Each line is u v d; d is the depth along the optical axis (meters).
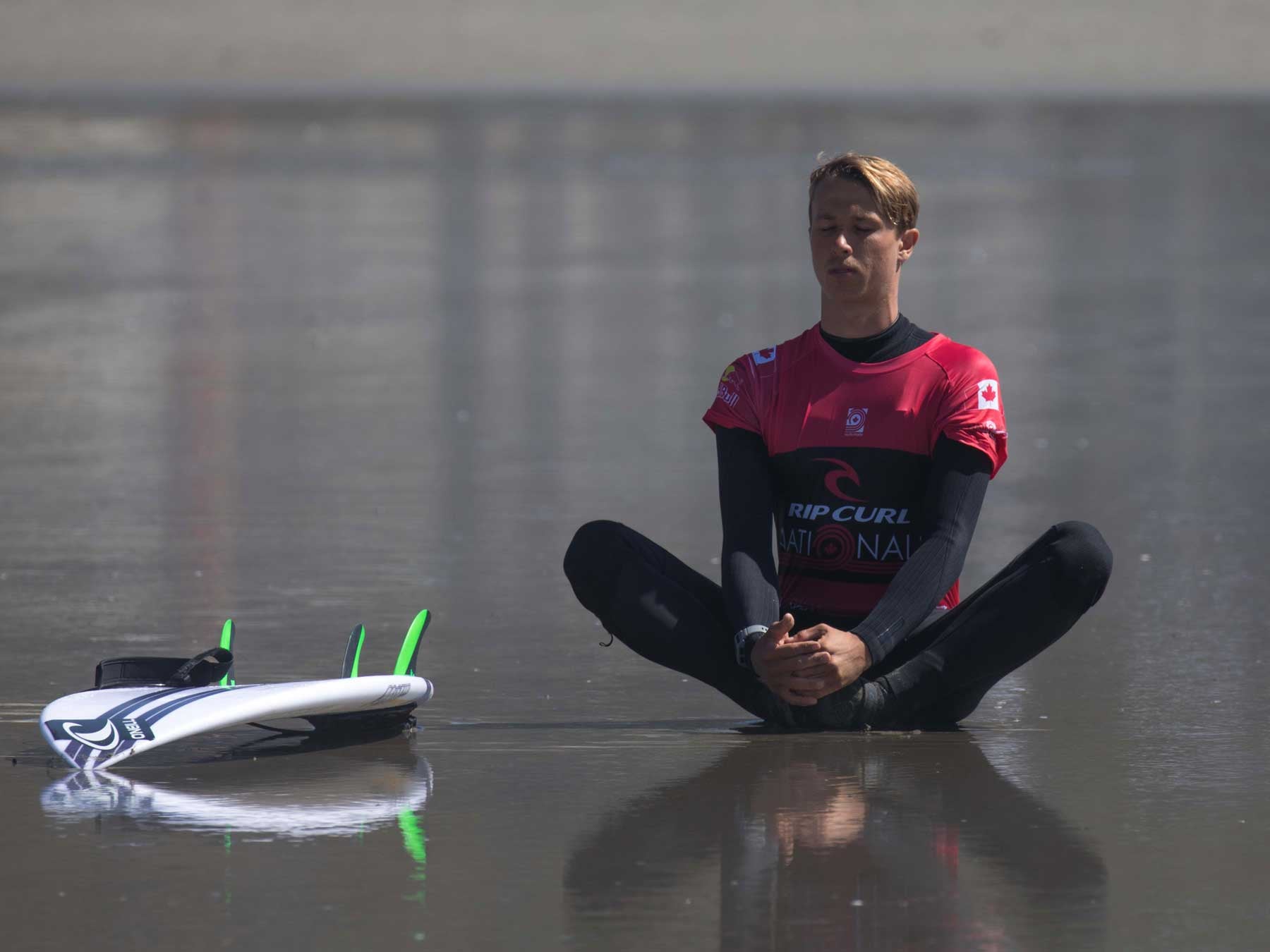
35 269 64.19
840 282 14.59
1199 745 13.89
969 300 54.72
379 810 12.27
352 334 48.53
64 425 34.50
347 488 27.84
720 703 15.48
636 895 10.59
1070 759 13.50
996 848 11.41
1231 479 28.05
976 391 14.45
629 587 14.43
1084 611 14.13
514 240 73.81
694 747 13.94
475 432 33.66
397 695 14.15
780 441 14.88
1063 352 44.47
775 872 10.98
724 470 14.91
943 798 12.51
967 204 88.19
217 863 11.14
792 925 10.12
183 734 13.17
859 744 14.02
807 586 14.97
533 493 27.34
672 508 26.09
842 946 9.82
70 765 13.44
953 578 14.08
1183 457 30.22
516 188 97.25
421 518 25.36
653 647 14.48
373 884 10.77
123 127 150.88
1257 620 18.58
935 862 11.15
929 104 192.25
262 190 96.06
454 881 10.80
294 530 24.47
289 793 12.69
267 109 179.12
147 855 11.30
